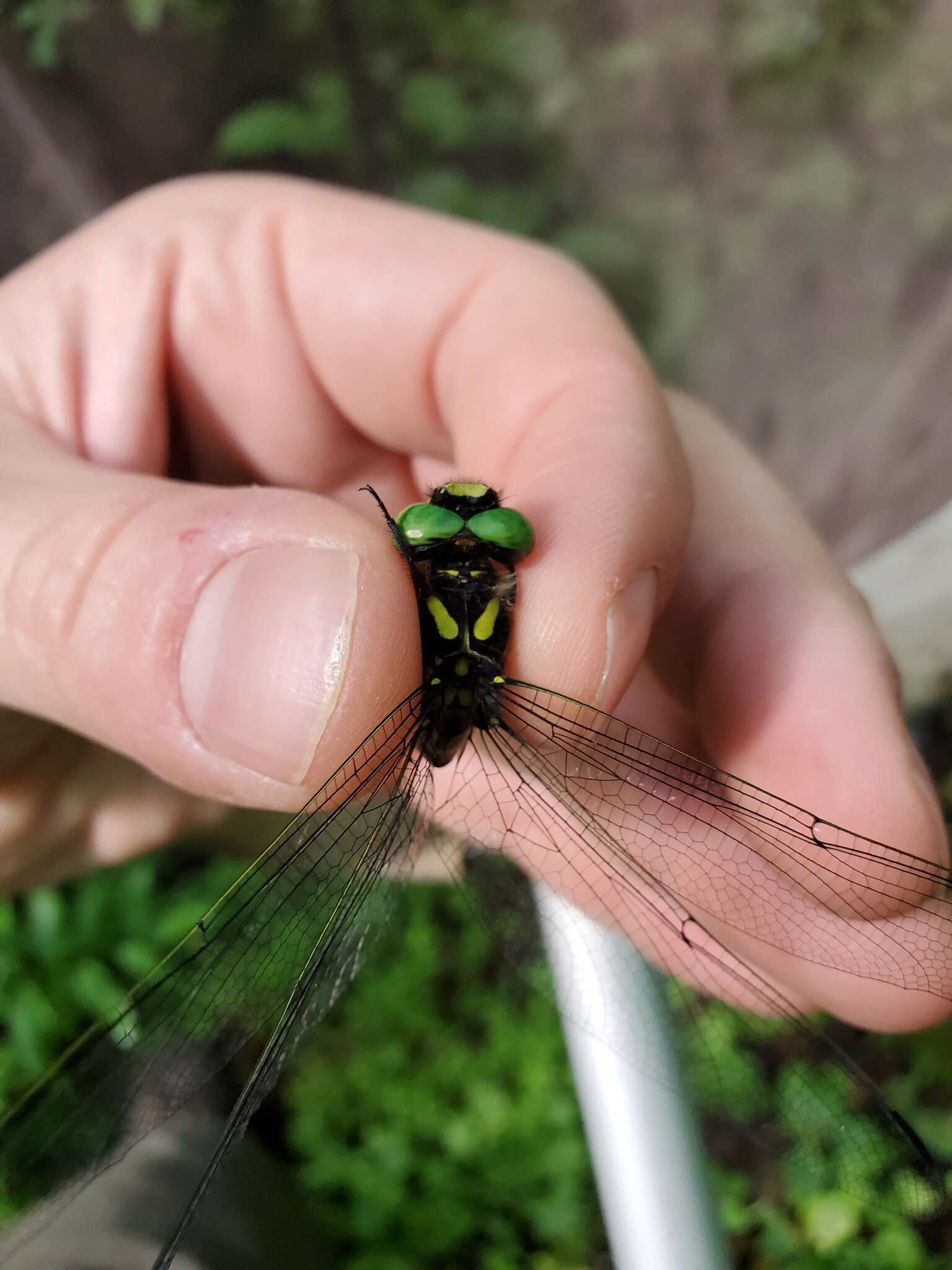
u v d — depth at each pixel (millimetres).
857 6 206
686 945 89
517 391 98
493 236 110
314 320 115
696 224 224
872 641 99
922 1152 83
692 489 92
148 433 114
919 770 93
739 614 101
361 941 81
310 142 205
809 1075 86
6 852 117
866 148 208
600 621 83
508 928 93
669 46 218
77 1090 72
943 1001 86
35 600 73
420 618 83
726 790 87
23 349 109
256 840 143
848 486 186
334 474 129
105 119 194
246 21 195
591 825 90
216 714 71
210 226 117
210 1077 74
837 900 86
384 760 78
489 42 216
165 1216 97
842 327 206
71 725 80
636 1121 84
